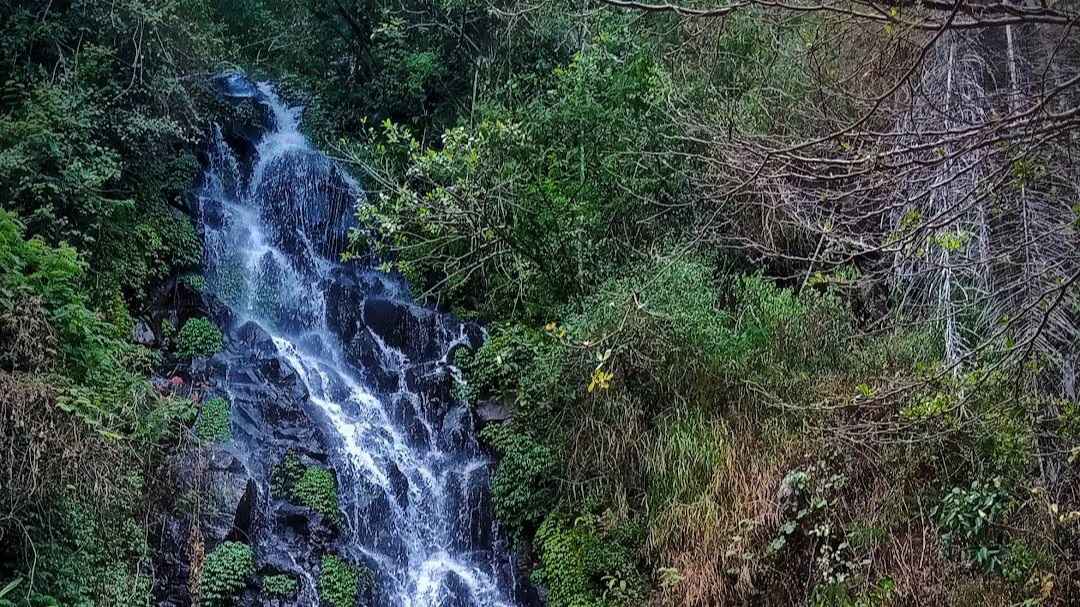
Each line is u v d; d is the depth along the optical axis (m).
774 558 8.19
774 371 9.16
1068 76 8.48
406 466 10.50
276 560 8.87
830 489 8.20
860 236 7.72
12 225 7.73
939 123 8.28
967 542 7.72
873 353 9.02
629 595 8.70
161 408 8.41
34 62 10.73
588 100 10.81
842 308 9.52
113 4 10.88
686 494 8.82
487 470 10.23
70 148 9.69
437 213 10.51
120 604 7.79
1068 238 7.58
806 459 8.41
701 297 9.47
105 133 10.80
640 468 9.22
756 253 10.65
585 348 8.84
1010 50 8.74
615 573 8.87
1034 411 7.34
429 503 10.27
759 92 10.50
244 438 9.56
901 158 7.22
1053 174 7.55
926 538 7.84
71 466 7.04
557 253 10.66
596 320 9.33
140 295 10.19
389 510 10.04
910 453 8.00
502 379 10.64
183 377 9.92
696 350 9.23
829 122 8.22
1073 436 7.36
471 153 10.35
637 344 9.20
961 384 6.98
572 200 10.70
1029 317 7.07
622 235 10.77
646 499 9.03
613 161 10.66
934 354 8.73
